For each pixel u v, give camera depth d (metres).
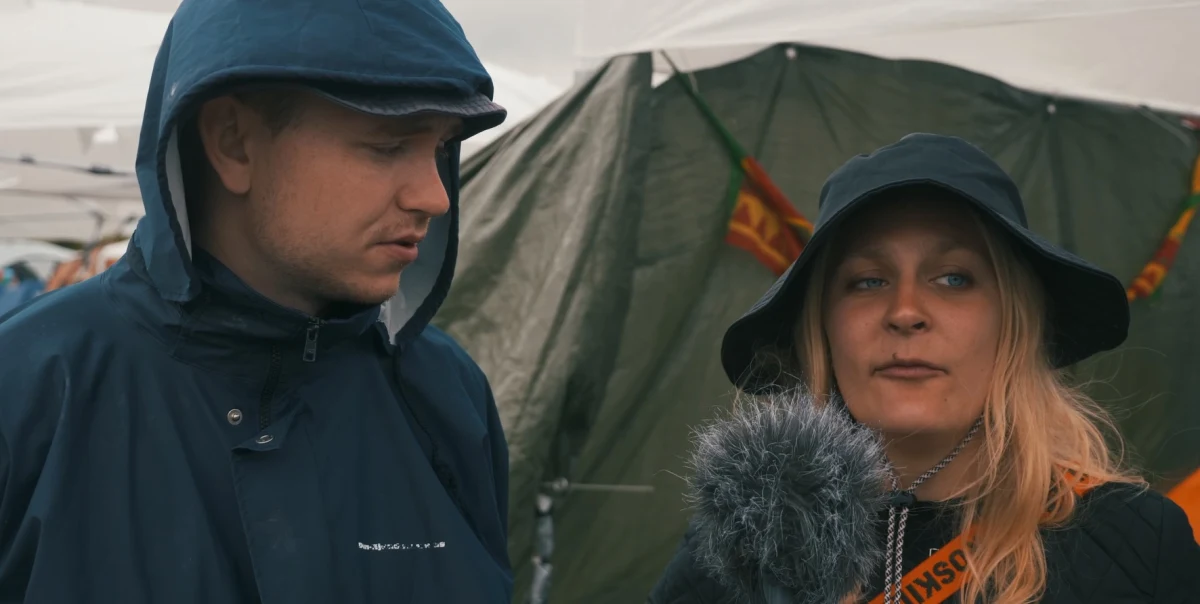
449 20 1.08
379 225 1.04
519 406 2.73
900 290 1.16
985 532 1.14
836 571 0.98
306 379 1.12
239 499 1.03
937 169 1.16
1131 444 2.91
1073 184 3.20
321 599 1.03
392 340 1.22
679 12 2.72
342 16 1.00
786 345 1.37
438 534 1.14
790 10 2.67
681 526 2.89
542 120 2.95
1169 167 3.24
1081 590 1.08
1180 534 1.09
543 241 2.85
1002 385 1.16
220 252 1.09
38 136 6.42
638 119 2.88
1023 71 3.25
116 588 0.96
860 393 1.17
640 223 2.90
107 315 1.06
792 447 0.99
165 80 1.03
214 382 1.07
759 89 3.02
